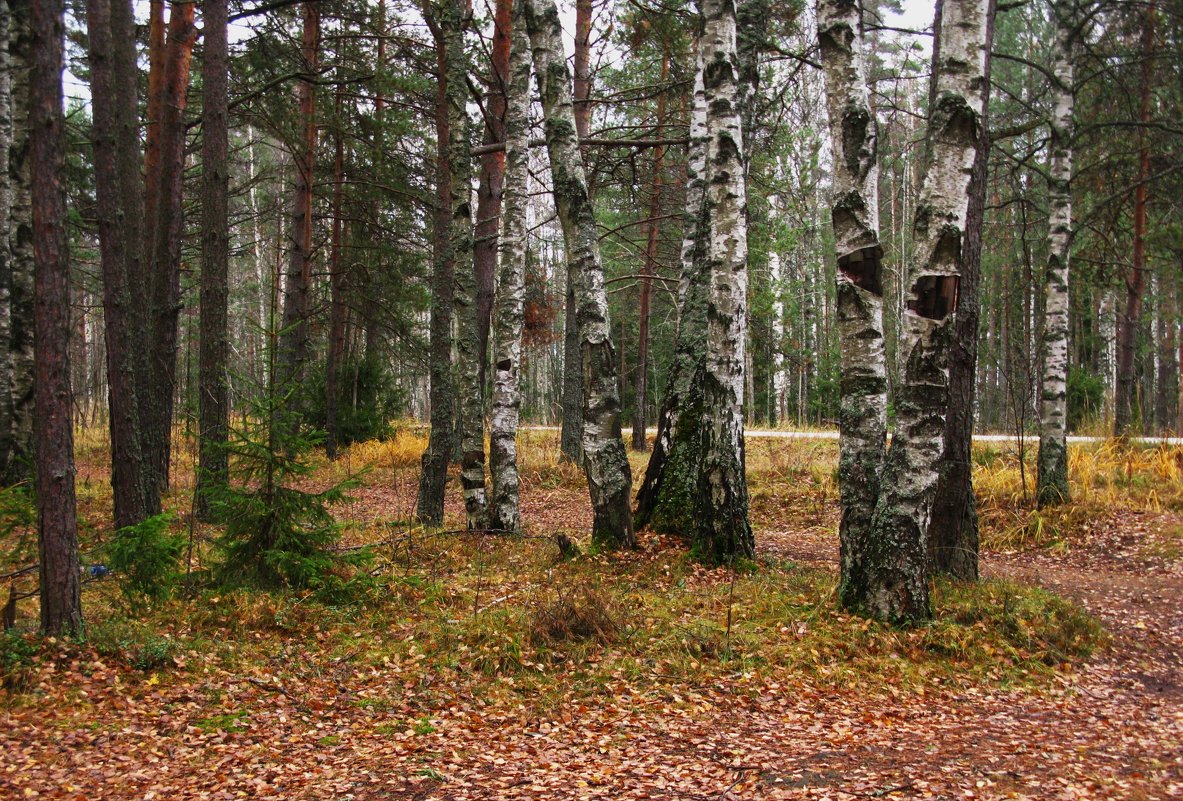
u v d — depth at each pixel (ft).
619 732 17.95
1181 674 24.09
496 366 37.35
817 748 17.24
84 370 106.22
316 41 53.83
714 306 31.37
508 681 20.45
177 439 61.46
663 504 33.73
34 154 18.85
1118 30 49.26
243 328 112.47
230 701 18.63
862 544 25.85
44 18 18.49
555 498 54.54
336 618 24.32
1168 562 36.40
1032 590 29.01
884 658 22.57
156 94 43.04
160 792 14.38
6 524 22.26
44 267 19.19
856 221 25.72
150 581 22.70
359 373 78.54
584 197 32.37
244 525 25.32
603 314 32.35
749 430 83.20
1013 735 18.47
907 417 24.41
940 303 23.58
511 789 14.89
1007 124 68.64
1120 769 16.34
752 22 37.35
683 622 24.20
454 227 38.91
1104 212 53.93
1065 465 44.09
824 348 118.83
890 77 40.11
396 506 49.83
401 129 55.06
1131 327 59.06
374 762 16.02
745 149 37.24
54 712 17.13
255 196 97.45
